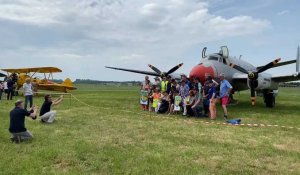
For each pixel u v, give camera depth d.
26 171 5.46
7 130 9.12
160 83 15.91
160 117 12.96
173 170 5.61
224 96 12.49
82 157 6.41
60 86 30.47
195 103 13.37
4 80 23.98
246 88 19.00
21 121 7.67
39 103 19.53
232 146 7.57
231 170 5.68
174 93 14.33
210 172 5.57
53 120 11.05
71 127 9.99
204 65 15.98
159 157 6.43
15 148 7.09
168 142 7.93
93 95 32.28
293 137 8.81
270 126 10.82
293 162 6.28
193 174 5.42
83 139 8.13
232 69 17.44
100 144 7.61
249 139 8.48
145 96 15.86
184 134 9.07
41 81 29.58
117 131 9.40
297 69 17.31
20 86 27.52
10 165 5.79
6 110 14.36
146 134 8.97
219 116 13.86
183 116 13.67
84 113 13.96
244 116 13.85
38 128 9.67
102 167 5.78
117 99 24.53
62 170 5.61
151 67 19.14
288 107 18.94
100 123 10.95
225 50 17.05
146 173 5.45
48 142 7.71
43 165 5.87
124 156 6.50
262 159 6.46
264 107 18.64
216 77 16.02
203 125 10.85
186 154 6.74
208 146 7.55
